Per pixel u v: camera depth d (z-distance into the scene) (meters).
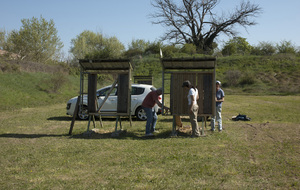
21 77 26.83
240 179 4.57
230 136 8.10
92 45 52.50
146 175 4.79
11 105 18.56
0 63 27.16
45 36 40.72
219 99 8.93
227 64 47.75
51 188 4.27
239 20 59.84
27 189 4.25
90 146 7.07
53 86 27.12
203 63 8.59
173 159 5.75
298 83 36.56
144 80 21.91
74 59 43.34
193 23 63.84
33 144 7.41
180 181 4.49
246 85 37.84
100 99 12.34
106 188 4.22
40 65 32.19
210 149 6.55
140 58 50.47
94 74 9.23
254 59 49.03
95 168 5.26
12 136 8.55
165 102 19.05
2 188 4.29
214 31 63.25
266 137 7.95
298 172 4.86
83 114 12.52
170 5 63.00
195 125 8.05
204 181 4.48
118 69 9.47
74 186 4.33
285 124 10.40
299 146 6.79
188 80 8.62
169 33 65.19
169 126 10.45
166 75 42.44
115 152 6.42
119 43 52.03
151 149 6.64
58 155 6.20
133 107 12.32
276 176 4.70
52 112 15.41
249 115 13.62
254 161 5.57
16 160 5.84
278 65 44.84
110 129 9.67
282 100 23.58
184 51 55.16
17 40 39.88
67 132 9.29
